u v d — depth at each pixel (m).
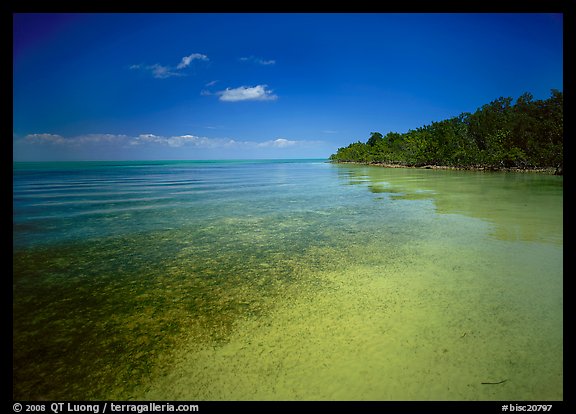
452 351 4.57
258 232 12.73
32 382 4.22
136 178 50.50
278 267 8.46
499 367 4.22
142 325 5.61
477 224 12.53
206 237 12.08
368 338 4.94
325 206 18.95
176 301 6.55
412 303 6.05
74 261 9.38
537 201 17.62
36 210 18.59
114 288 7.34
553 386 3.87
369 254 9.27
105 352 4.84
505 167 46.12
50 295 6.98
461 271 7.63
